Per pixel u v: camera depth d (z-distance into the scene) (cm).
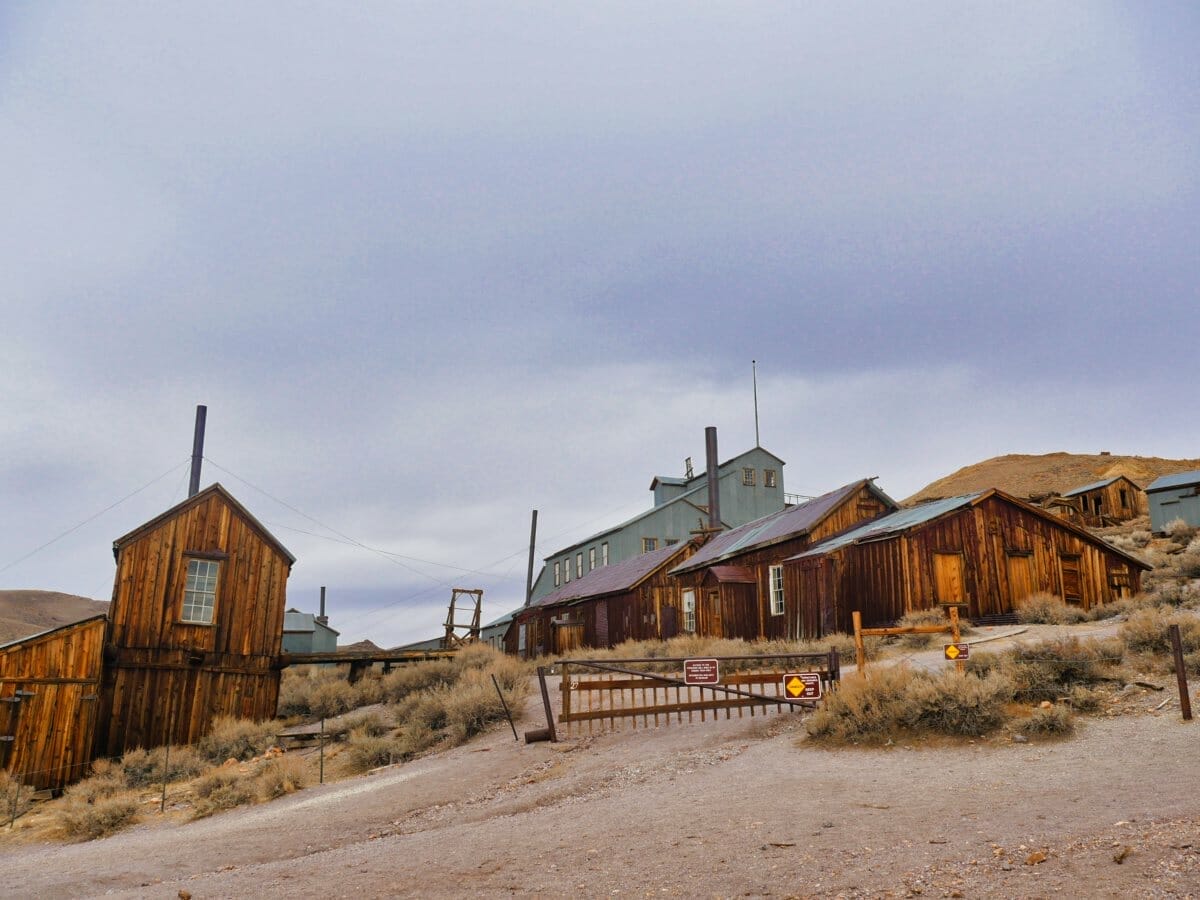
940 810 878
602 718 1664
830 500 3441
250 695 2673
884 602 2700
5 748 2177
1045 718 1198
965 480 10512
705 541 4475
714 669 1603
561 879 763
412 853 953
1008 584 2769
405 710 2383
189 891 878
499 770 1499
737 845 816
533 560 6141
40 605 9125
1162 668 1403
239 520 2744
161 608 2555
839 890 651
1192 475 4838
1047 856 671
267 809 1483
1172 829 703
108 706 2420
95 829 1495
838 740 1304
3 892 992
